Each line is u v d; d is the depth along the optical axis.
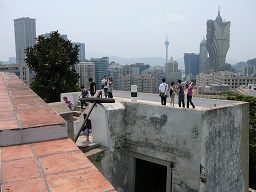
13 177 2.61
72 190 2.36
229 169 10.32
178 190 9.10
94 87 15.00
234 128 10.48
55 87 24.09
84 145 9.59
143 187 11.16
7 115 4.33
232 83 170.00
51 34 26.91
